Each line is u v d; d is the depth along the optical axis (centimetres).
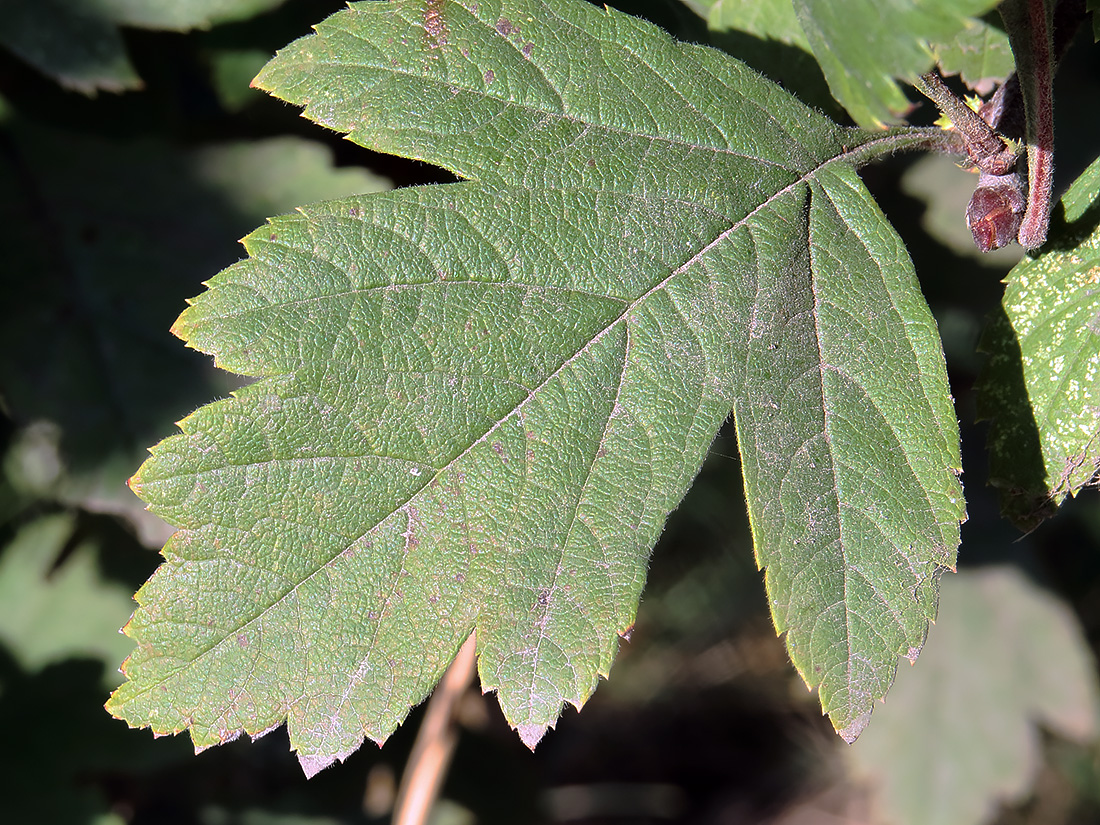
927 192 25
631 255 19
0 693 26
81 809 25
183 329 18
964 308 27
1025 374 19
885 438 19
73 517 26
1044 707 35
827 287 19
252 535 18
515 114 19
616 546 18
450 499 18
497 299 18
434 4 19
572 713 52
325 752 18
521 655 18
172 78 23
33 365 23
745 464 18
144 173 23
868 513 19
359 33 19
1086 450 19
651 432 18
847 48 17
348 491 18
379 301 18
